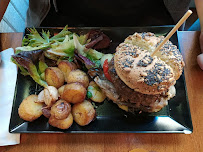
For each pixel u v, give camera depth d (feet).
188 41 0.91
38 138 0.72
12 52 0.87
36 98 0.74
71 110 0.72
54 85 0.77
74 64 0.80
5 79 0.82
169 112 0.76
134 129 0.71
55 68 0.77
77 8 0.96
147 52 0.69
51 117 0.68
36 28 0.88
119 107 0.76
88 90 0.76
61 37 0.87
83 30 0.88
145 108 0.73
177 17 0.97
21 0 1.36
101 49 0.88
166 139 0.72
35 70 0.78
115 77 0.71
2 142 0.70
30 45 0.85
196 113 0.76
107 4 0.94
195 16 1.46
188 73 0.84
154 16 0.99
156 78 0.64
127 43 0.74
